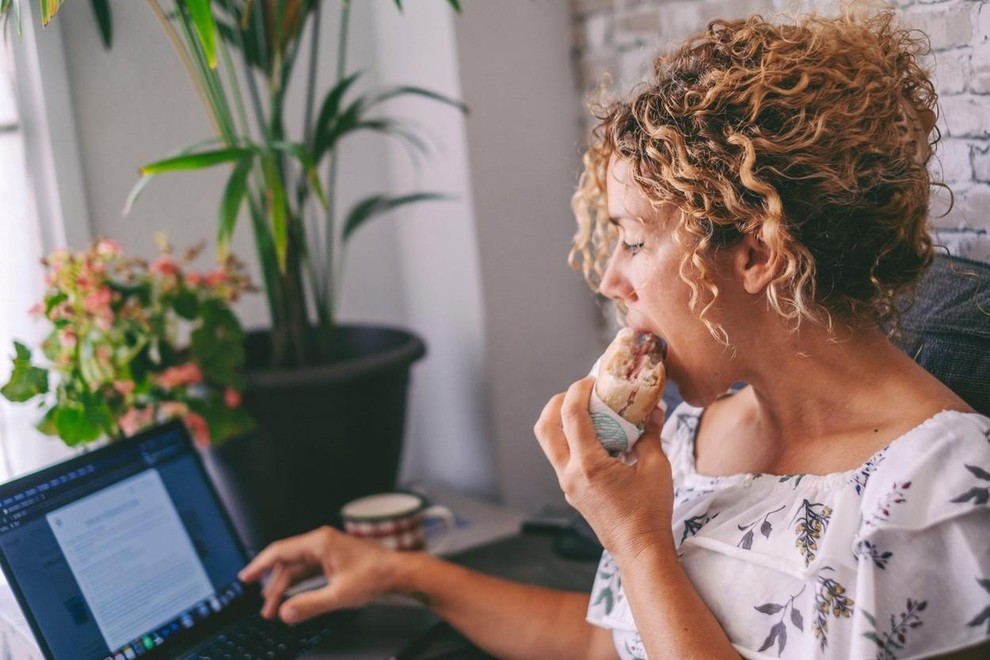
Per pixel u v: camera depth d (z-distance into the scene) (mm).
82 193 1600
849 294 845
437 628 1180
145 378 1378
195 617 1168
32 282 1607
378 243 1945
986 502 770
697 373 906
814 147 798
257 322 1821
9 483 1062
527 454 1856
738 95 817
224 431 1381
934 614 782
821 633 811
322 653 1120
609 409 913
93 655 1045
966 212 1148
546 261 1829
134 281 1427
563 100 1806
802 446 918
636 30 1621
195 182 1722
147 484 1199
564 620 1110
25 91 1563
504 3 1722
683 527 943
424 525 1562
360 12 1862
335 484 1493
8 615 1160
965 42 1117
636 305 931
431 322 1914
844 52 830
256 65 1527
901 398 865
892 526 785
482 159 1733
